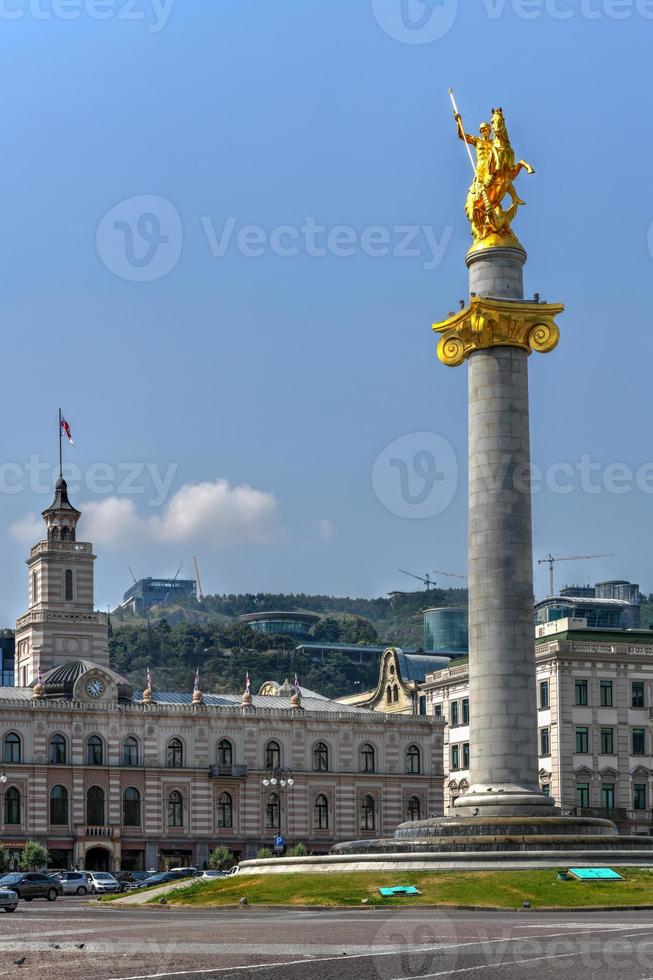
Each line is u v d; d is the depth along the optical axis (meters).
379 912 162.50
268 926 138.00
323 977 92.69
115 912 187.25
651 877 185.88
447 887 178.25
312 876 196.75
